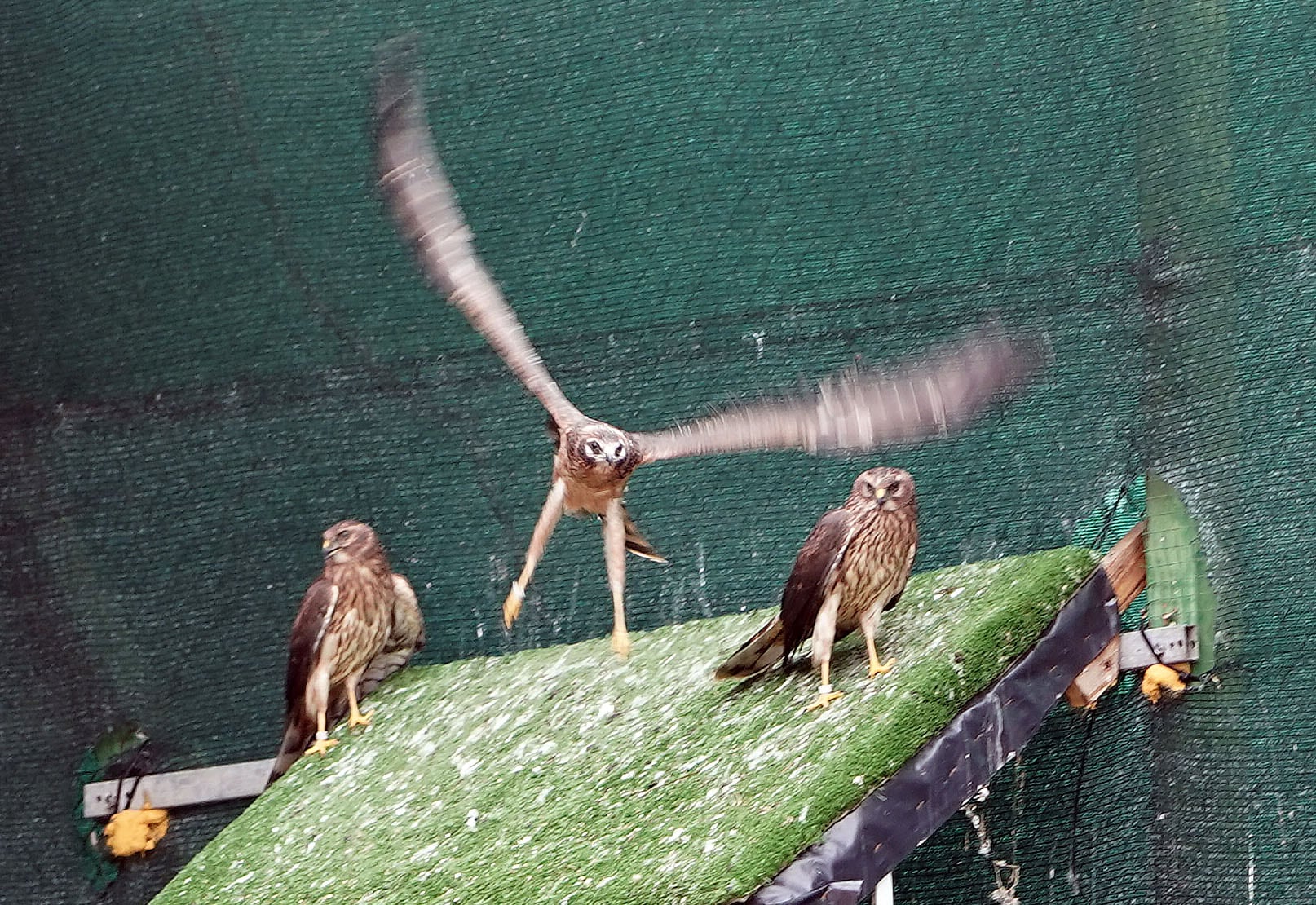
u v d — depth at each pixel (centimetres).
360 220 1291
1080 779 1123
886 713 881
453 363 1275
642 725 1012
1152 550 1133
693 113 1259
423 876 953
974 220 1211
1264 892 1075
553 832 939
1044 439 1176
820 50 1248
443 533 1261
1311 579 1102
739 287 1238
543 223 1272
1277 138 1159
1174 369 1157
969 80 1226
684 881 829
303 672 1132
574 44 1282
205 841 1259
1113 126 1198
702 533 1225
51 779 1279
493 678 1150
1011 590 948
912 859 1140
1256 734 1092
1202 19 1182
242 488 1286
